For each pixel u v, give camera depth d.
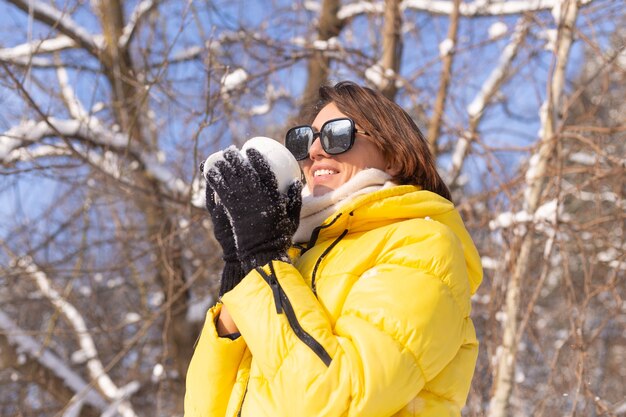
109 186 5.37
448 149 6.12
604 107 6.05
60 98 5.06
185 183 5.09
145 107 5.60
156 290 7.48
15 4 5.56
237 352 1.61
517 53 5.35
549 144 4.11
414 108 5.25
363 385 1.34
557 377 4.38
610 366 7.31
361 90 1.79
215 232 1.61
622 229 4.38
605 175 4.20
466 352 1.60
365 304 1.44
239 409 1.56
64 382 6.27
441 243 1.51
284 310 1.43
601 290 4.04
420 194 1.61
